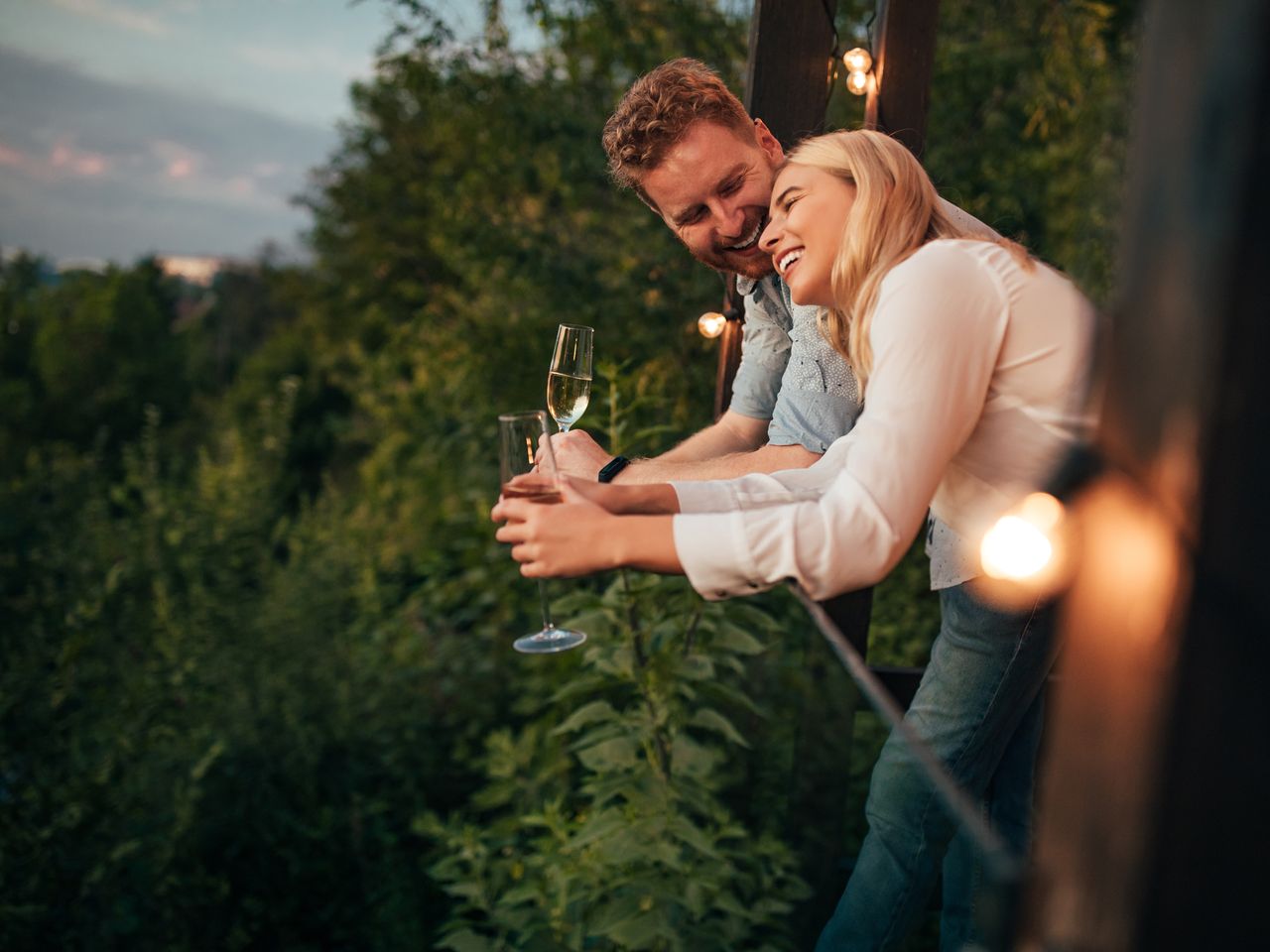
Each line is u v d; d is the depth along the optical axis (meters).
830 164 1.28
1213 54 0.53
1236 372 0.54
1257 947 0.57
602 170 5.10
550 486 1.45
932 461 1.04
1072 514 0.72
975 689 1.52
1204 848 0.57
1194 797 0.57
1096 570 0.62
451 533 7.50
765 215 1.95
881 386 1.06
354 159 11.05
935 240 1.18
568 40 5.34
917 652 3.89
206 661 5.02
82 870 3.96
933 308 1.05
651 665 2.38
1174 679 0.56
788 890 2.05
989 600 1.47
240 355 36.12
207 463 6.90
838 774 2.10
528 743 3.64
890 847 1.59
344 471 17.52
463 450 7.13
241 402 23.28
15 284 31.69
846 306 1.32
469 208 5.72
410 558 7.62
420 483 8.58
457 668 5.50
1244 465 0.54
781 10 2.13
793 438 1.83
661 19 5.17
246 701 4.80
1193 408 0.55
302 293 15.77
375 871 4.45
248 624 5.43
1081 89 5.14
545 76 5.61
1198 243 0.54
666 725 2.36
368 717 5.15
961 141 5.42
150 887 4.06
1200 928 0.58
